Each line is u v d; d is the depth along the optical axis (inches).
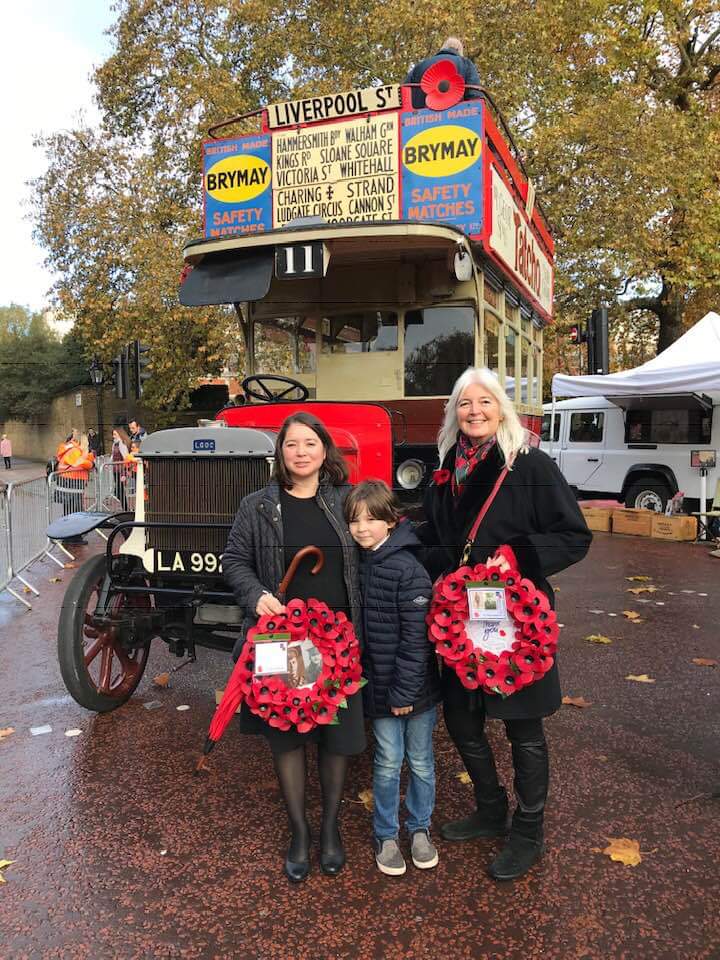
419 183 197.8
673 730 157.2
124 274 715.4
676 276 695.7
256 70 760.3
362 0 676.7
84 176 717.9
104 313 712.4
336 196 205.6
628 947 93.0
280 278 171.3
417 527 119.6
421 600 104.4
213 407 710.5
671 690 180.4
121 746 153.1
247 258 174.6
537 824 108.7
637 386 419.2
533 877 107.3
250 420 178.7
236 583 109.5
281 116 210.2
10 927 98.1
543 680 103.0
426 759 110.9
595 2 657.0
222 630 155.4
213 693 183.0
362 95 200.2
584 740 152.5
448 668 109.5
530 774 107.0
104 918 99.8
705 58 804.6
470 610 100.3
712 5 725.9
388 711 107.3
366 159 201.9
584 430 513.7
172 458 150.3
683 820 121.7
